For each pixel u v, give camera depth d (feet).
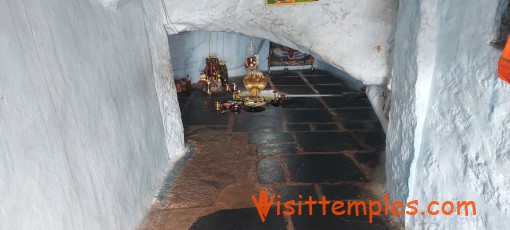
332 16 9.78
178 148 13.04
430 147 7.52
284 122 16.70
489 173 5.94
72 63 5.94
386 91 11.05
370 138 14.71
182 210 9.59
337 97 21.18
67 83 5.70
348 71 10.36
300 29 10.13
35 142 4.69
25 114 4.53
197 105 19.51
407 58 8.04
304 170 11.87
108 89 7.41
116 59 8.04
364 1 9.50
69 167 5.56
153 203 9.86
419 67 7.38
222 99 20.68
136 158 8.95
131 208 8.39
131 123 8.74
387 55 9.88
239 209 9.64
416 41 7.36
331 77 26.96
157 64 11.21
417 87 7.50
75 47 6.09
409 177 8.28
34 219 4.55
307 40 10.24
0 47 4.17
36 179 4.66
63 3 5.82
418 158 8.01
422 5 7.08
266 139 14.58
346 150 13.51
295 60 29.66
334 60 10.28
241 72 27.58
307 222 9.07
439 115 7.17
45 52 5.14
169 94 12.24
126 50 8.75
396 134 8.99
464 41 6.35
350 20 9.73
